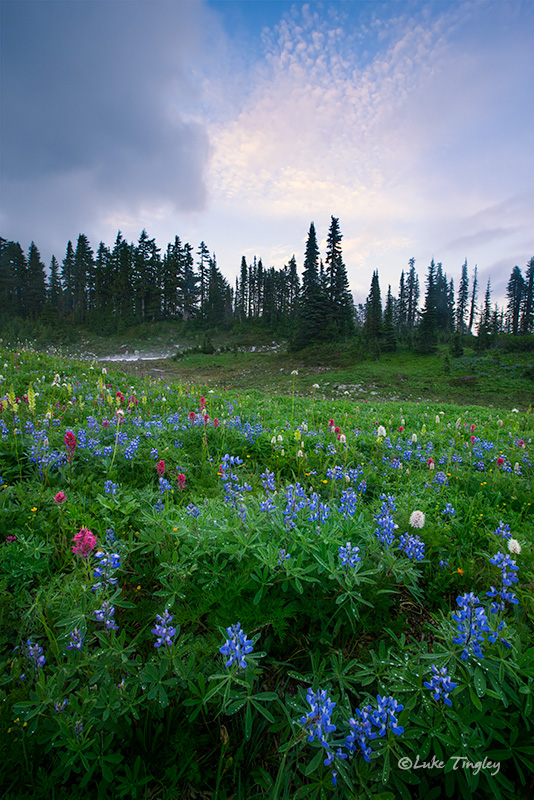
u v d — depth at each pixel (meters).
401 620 2.76
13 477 4.77
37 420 6.66
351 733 1.89
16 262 100.44
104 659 2.20
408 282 97.38
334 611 2.71
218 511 3.54
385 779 1.77
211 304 93.88
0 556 3.00
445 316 96.62
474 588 3.24
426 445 8.38
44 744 2.04
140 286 93.19
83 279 106.38
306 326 61.00
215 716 2.18
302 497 3.73
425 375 44.00
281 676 2.49
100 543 3.13
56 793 1.89
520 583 3.11
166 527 3.31
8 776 1.88
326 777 1.87
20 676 2.21
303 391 37.28
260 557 2.72
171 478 5.13
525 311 92.69
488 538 3.86
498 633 2.27
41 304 98.56
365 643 2.68
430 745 1.91
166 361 63.09
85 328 88.62
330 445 6.65
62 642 2.39
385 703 1.87
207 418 8.29
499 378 41.66
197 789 1.99
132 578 3.01
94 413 8.52
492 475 6.10
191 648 2.31
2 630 2.58
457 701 2.05
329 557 2.76
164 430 7.19
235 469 6.02
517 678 2.04
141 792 1.94
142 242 95.31
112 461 5.20
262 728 2.20
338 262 66.38
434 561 3.50
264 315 89.31
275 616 2.53
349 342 59.97
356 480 5.52
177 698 2.15
